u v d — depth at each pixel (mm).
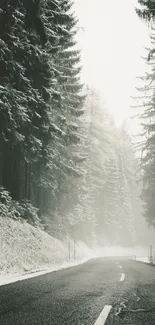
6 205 18797
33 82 18625
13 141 17797
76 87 26047
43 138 21062
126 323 4797
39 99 17672
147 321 4941
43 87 18719
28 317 5027
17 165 20438
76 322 4785
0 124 16000
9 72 15180
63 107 26156
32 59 17156
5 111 15086
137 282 10289
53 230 30797
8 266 13281
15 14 14312
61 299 6730
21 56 16312
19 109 15633
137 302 6566
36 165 26156
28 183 25672
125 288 8695
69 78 25312
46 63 17953
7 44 14617
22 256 15820
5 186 20000
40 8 14945
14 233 17594
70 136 26531
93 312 5508
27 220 21812
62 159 28641
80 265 20609
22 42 15781
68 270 15461
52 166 27156
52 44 19281
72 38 24125
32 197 28828
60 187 32844
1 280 10188
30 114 18938
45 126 20109
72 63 25047
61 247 26297
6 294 7242
